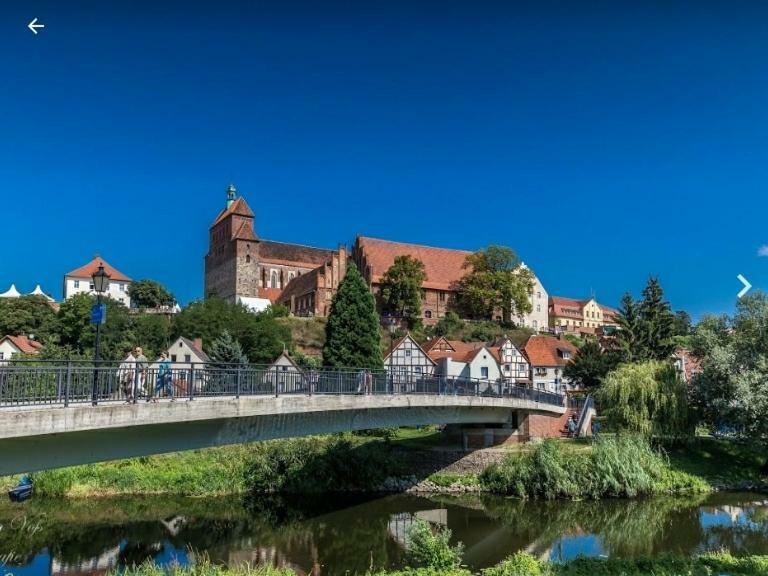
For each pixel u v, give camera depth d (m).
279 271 137.75
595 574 19.05
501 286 123.12
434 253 132.88
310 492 38.41
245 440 21.89
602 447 37.97
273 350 87.50
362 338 57.62
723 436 44.34
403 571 20.58
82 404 15.30
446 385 35.38
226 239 135.25
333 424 27.05
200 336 89.19
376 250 126.44
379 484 39.41
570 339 123.94
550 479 36.66
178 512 33.22
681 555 21.28
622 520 30.97
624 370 45.06
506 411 44.47
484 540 27.53
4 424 13.13
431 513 33.22
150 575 19.75
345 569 23.31
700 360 47.69
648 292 82.19
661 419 42.34
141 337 89.81
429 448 42.72
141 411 16.38
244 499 36.66
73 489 36.66
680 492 37.25
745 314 46.62
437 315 123.25
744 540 26.61
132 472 38.34
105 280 17.88
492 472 39.28
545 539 27.45
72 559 24.53
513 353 87.50
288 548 26.45
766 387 38.91
